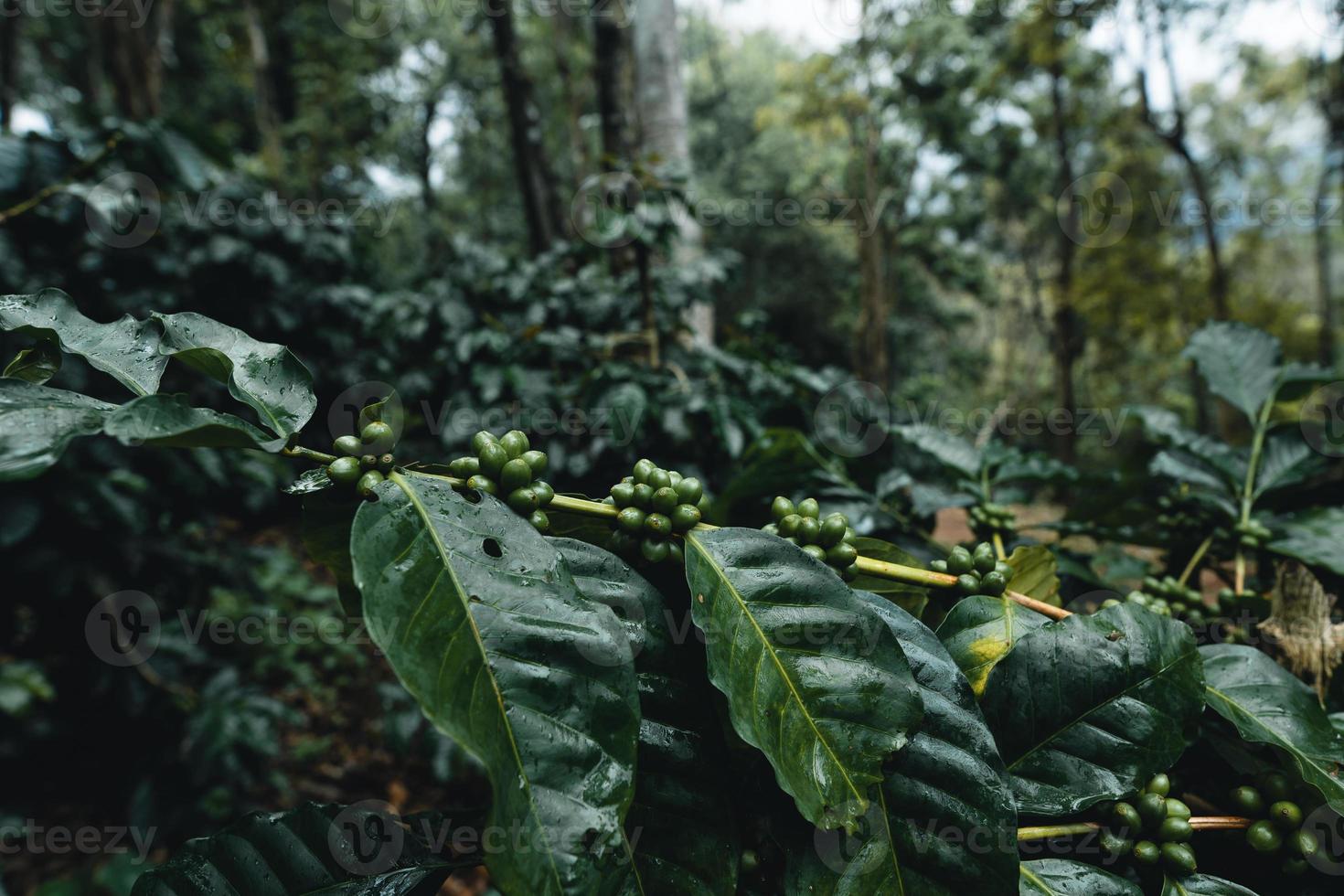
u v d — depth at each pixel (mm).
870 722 625
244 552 3908
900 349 20516
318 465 694
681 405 2404
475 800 3666
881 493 1728
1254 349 1539
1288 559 1275
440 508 633
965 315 21344
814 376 2699
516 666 553
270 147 11859
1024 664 746
